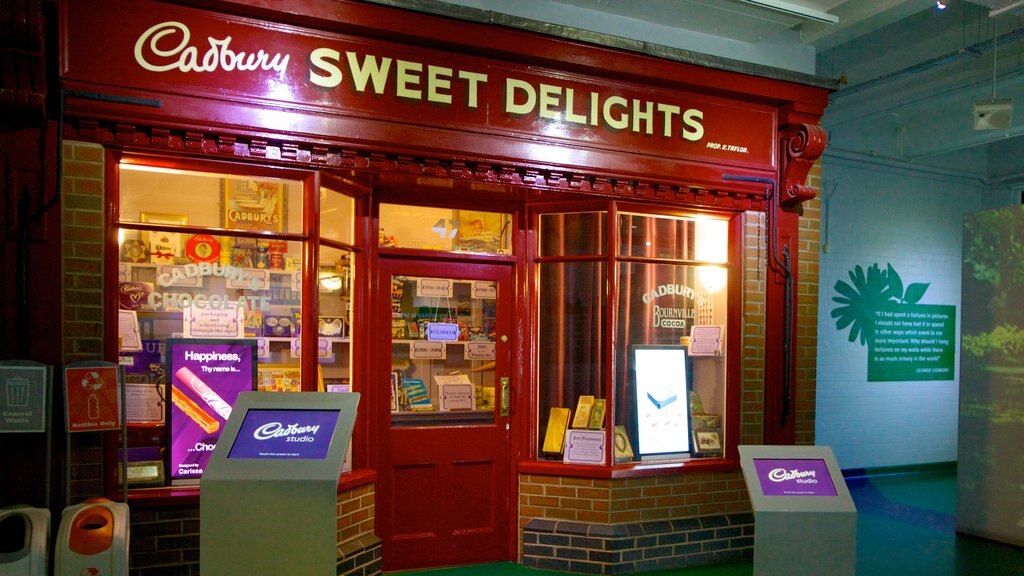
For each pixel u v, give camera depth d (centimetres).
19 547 375
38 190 401
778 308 589
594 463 546
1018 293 640
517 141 505
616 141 537
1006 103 591
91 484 411
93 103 405
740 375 577
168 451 432
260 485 300
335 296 493
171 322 438
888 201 902
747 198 581
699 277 580
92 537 363
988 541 646
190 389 438
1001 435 644
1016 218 645
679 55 534
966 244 689
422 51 480
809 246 604
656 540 540
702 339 580
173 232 438
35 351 400
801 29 622
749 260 580
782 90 576
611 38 513
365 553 478
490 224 559
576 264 558
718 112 569
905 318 912
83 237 409
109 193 416
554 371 561
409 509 531
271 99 441
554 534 536
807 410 600
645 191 548
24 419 382
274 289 458
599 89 531
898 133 877
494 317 558
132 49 413
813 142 569
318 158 456
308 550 302
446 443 540
